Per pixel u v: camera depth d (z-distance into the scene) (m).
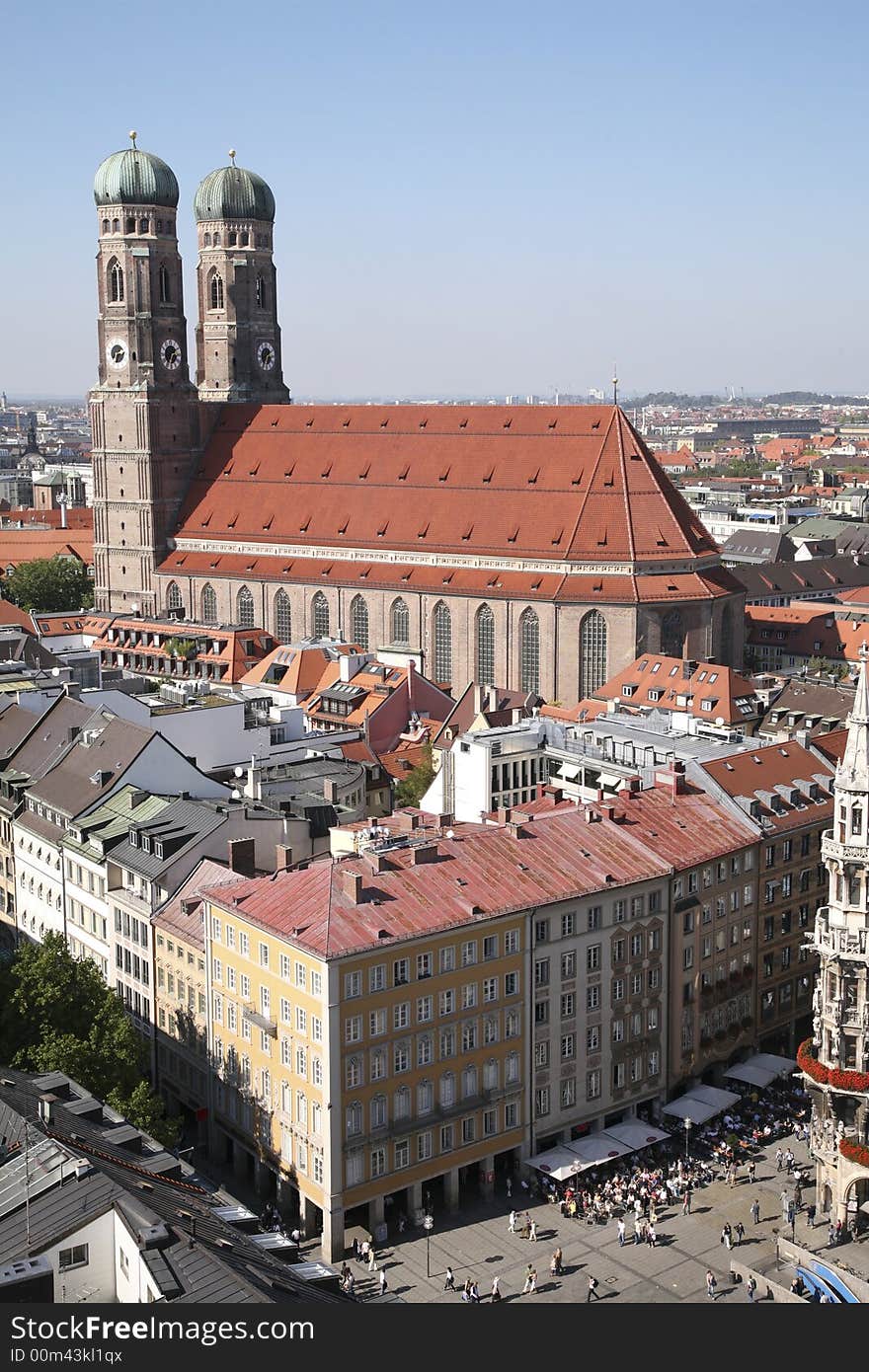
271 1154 120.88
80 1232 75.50
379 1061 115.50
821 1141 117.88
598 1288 109.88
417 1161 118.62
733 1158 128.50
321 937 113.44
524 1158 125.94
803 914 150.88
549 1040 126.56
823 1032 119.00
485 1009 121.44
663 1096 136.50
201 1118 131.00
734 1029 143.12
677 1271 112.06
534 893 124.50
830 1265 108.50
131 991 141.38
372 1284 110.38
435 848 127.06
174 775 157.38
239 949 122.00
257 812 144.88
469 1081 121.44
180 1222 78.81
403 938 115.00
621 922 130.38
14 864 163.75
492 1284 110.50
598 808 140.50
